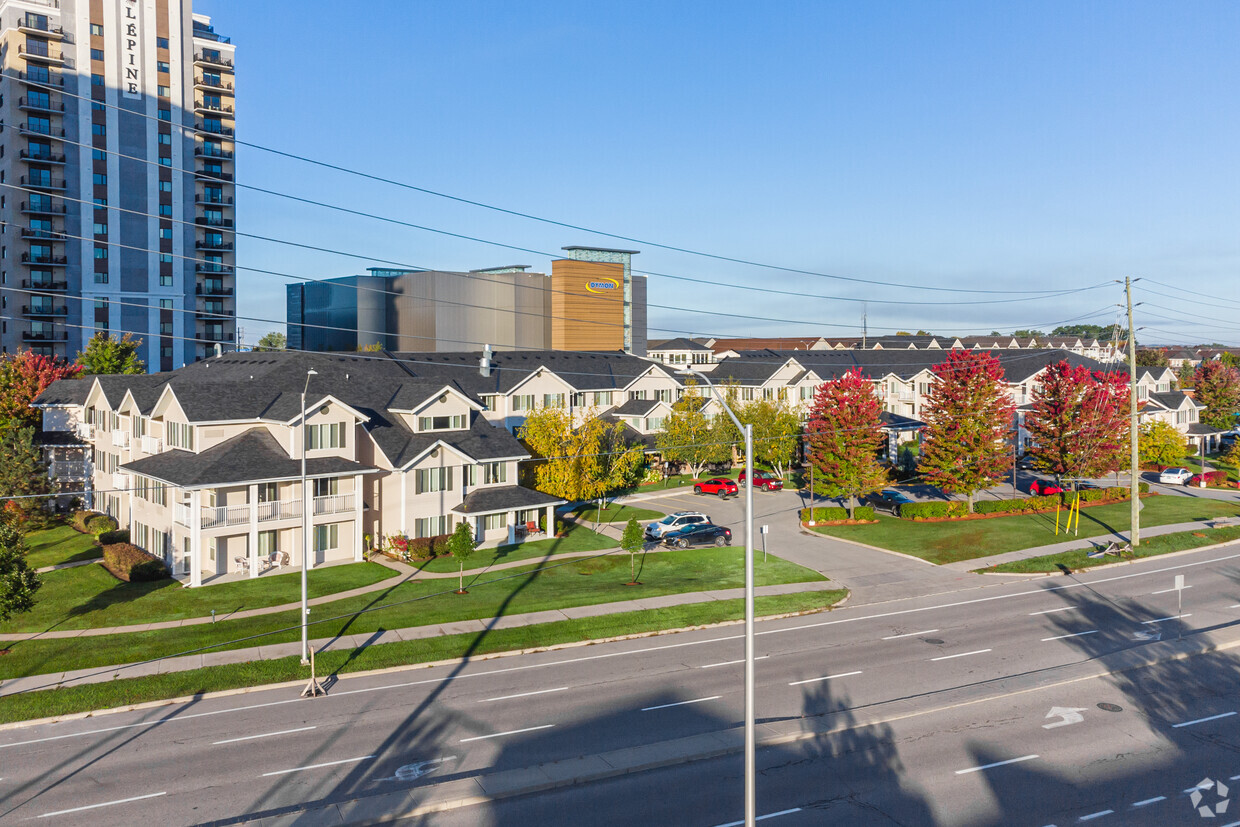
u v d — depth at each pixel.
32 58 99.56
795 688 29.25
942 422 61.22
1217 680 30.30
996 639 35.09
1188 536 54.53
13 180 100.06
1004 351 112.12
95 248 104.31
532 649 33.53
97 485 59.62
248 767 22.94
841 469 58.22
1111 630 36.22
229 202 116.88
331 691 29.09
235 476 42.88
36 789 21.73
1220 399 101.75
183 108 110.38
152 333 107.62
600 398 79.00
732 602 40.19
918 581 44.84
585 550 50.75
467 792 21.31
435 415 53.31
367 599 40.03
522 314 121.12
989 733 25.52
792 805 20.91
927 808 20.77
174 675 30.08
